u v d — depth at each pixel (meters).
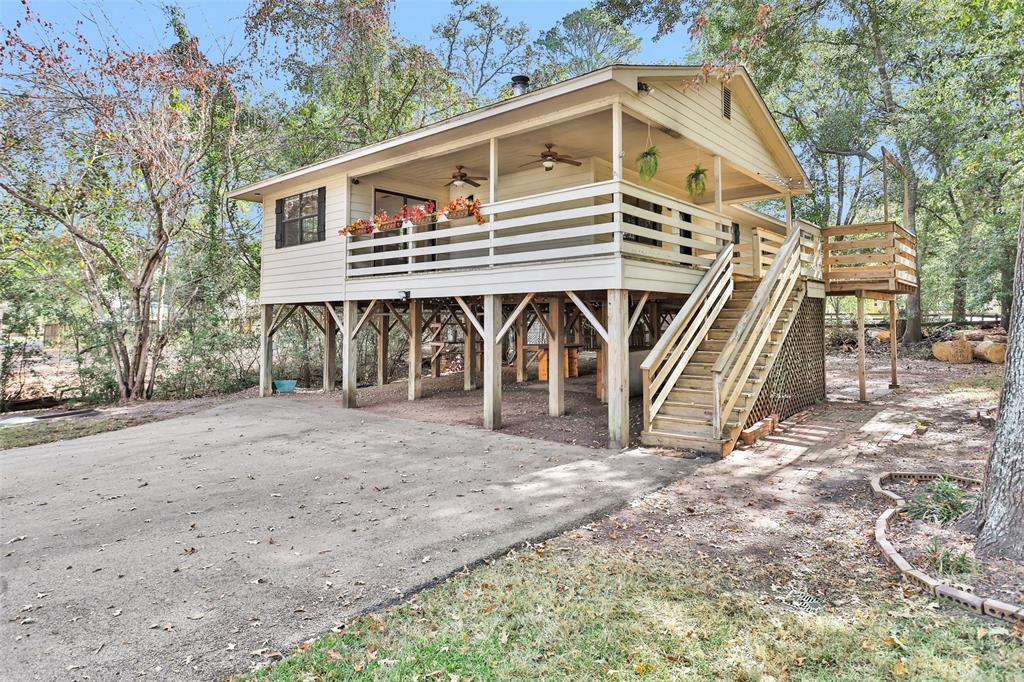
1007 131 13.32
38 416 10.86
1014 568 3.22
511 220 7.98
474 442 7.56
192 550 3.98
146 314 13.30
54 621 3.02
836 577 3.38
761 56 16.64
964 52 14.93
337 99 18.67
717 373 6.46
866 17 18.09
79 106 12.05
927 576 3.22
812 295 9.71
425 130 8.61
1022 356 3.48
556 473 5.87
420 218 9.54
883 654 2.58
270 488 5.55
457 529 4.29
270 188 12.32
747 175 10.88
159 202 12.78
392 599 3.21
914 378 12.87
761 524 4.29
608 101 7.14
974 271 18.38
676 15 14.77
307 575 3.54
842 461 6.04
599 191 7.07
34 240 13.20
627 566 3.57
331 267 11.21
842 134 20.27
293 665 2.58
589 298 9.67
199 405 11.88
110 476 6.13
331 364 13.66
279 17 15.95
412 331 11.66
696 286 8.68
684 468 5.95
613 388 6.96
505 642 2.74
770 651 2.63
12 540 4.21
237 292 15.84
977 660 2.51
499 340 8.40
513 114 7.75
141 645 2.78
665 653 2.63
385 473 6.05
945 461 5.86
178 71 13.29
